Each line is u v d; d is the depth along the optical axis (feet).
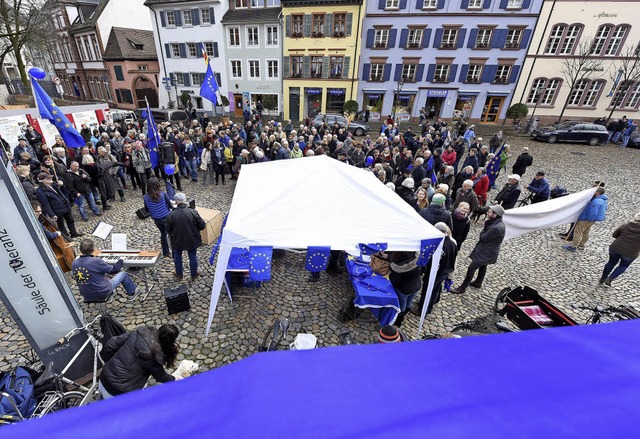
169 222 17.07
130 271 18.60
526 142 67.41
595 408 2.18
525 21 73.92
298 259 22.07
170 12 91.30
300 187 14.74
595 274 21.85
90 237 23.47
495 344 3.18
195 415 2.32
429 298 15.35
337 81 85.56
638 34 71.05
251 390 2.55
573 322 13.50
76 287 17.40
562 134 65.26
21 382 10.03
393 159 36.06
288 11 80.69
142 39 107.24
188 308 16.43
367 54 83.15
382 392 2.44
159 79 102.73
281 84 90.79
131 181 35.60
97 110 51.08
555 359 2.89
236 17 86.53
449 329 16.57
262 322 16.14
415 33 79.41
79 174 24.79
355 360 2.96
